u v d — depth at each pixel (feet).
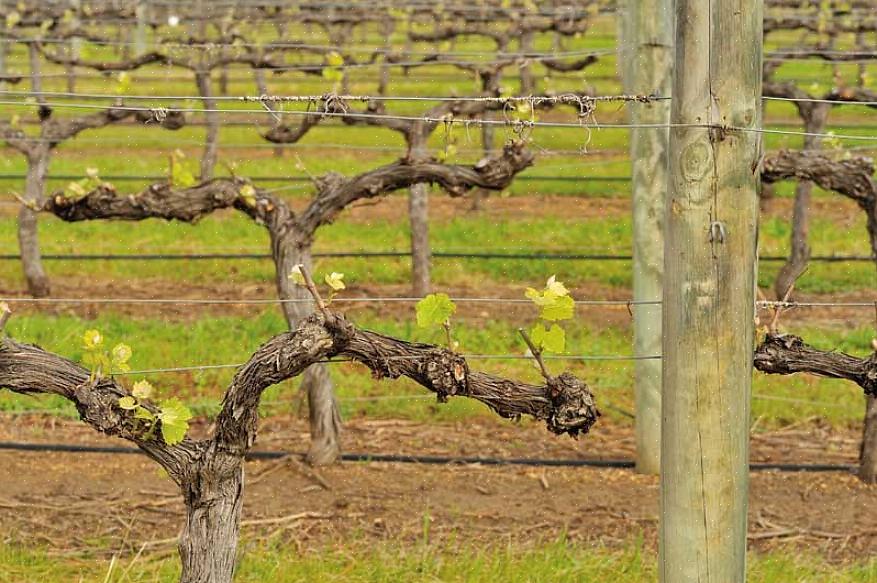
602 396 62.23
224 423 30.22
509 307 77.66
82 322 71.56
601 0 118.01
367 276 84.74
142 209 47.06
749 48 27.22
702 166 27.55
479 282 83.41
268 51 109.81
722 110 27.32
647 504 48.44
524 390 30.37
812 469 52.70
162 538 44.57
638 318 49.19
